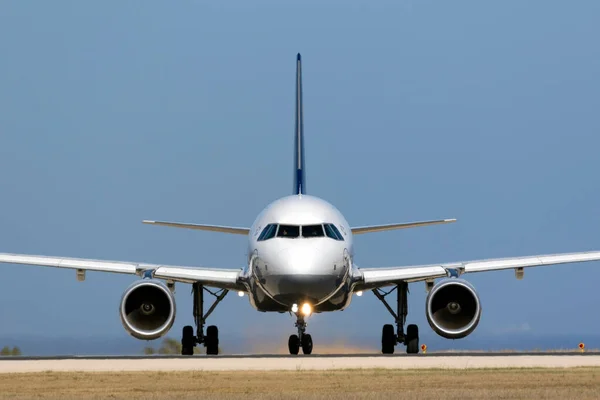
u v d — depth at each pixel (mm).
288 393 83125
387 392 83188
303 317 133500
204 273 139875
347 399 78688
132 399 80250
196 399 79750
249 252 137625
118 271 138250
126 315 130875
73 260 137375
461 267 137750
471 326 129750
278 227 134000
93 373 99438
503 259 138250
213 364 109688
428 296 130375
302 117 173000
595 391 82812
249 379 93625
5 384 91312
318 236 132875
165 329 130125
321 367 105000
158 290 130875
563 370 99938
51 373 99688
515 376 94750
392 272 139000
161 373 98938
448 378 93562
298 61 175625
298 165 169500
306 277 128375
